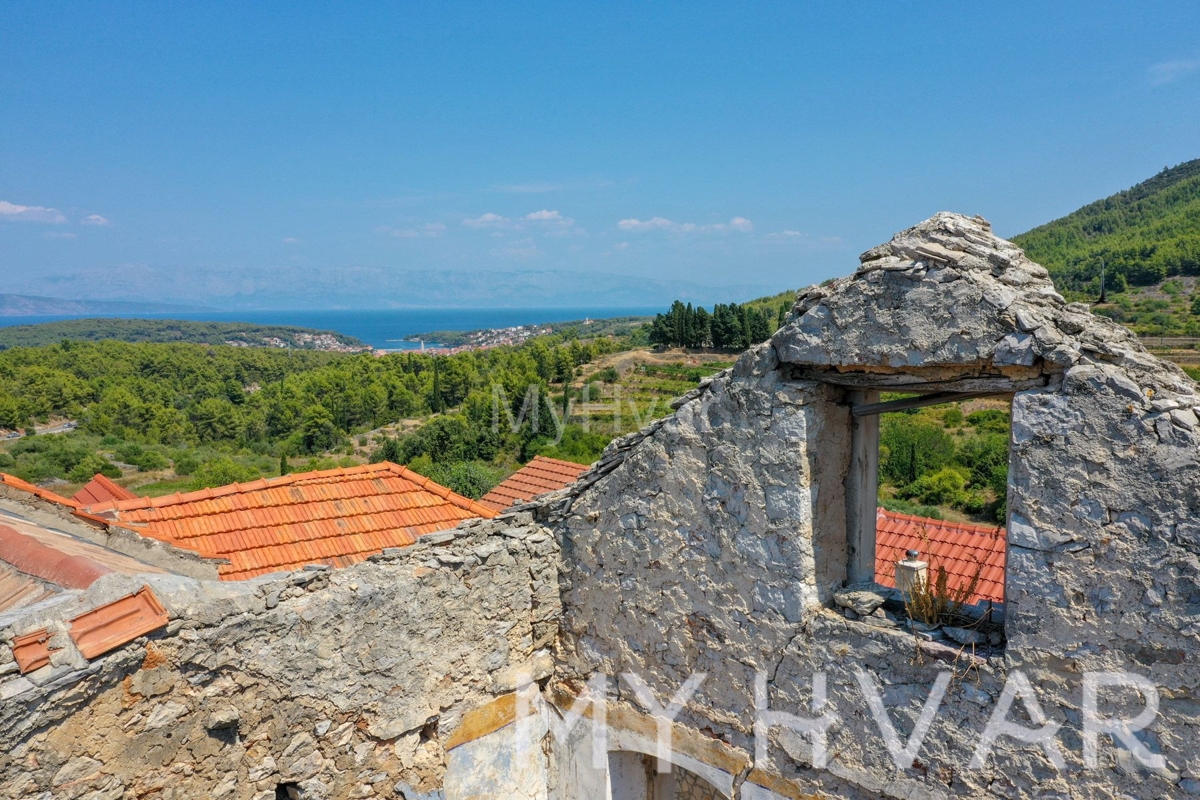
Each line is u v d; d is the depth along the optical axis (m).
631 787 7.47
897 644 5.22
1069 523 4.46
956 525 10.94
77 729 4.65
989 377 4.82
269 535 8.55
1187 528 4.08
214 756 5.39
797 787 5.80
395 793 6.48
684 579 6.36
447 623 6.69
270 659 5.63
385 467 10.28
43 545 5.55
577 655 7.32
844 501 5.99
